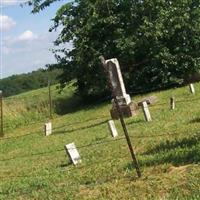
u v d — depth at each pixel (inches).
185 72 1517.0
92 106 1483.8
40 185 549.6
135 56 1524.4
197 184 426.9
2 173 693.3
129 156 609.0
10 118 1444.4
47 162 706.2
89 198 461.1
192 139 601.6
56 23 1545.3
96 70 1517.0
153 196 429.4
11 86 2728.8
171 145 598.2
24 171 671.8
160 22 1469.0
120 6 1517.0
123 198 441.4
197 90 1286.9
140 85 1528.1
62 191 506.0
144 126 844.6
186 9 1494.8
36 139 1028.5
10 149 965.8
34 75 2736.2
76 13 1539.1
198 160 494.3
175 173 470.6
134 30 1489.9
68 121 1269.7
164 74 1486.2
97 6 1508.4
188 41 1504.7
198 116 808.3
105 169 557.3
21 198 516.4
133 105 1065.5
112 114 1083.9
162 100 1218.0
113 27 1514.5
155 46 1475.1
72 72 1557.6
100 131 926.4
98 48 1515.7
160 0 1480.1
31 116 1492.4
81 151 721.6
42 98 1599.4
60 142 903.1
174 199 410.6
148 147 634.2
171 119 855.1
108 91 1557.6
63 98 1644.9
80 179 541.3
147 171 498.9
